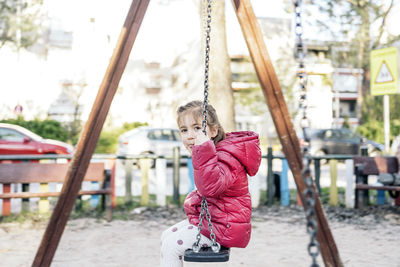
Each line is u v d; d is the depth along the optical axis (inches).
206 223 95.1
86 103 961.5
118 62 136.2
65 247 198.5
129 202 309.7
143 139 576.1
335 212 284.0
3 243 205.2
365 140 698.2
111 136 831.7
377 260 175.2
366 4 813.9
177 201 313.3
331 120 1106.7
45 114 946.7
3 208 268.1
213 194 89.7
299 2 86.7
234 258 180.2
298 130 730.2
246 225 96.3
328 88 1097.4
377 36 855.7
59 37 962.7
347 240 211.9
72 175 133.3
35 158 293.9
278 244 205.2
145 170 311.6
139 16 136.6
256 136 99.7
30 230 234.5
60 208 132.3
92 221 258.8
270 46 924.0
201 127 99.7
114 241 211.0
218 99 287.0
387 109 381.4
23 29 884.0
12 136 499.5
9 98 932.0
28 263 171.2
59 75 957.8
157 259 179.0
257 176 312.7
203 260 88.7
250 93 842.8
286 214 284.7
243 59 933.2
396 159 301.4
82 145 134.5
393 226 242.7
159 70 1019.3
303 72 86.3
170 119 1016.2
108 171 269.3
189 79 1014.4
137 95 1004.6
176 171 315.0
